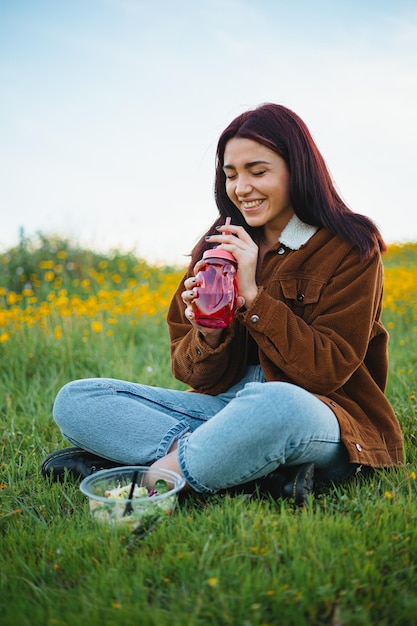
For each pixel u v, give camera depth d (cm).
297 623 151
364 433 233
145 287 743
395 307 627
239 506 208
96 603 162
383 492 225
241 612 155
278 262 248
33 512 230
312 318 238
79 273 834
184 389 397
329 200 238
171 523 203
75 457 259
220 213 263
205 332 234
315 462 224
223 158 247
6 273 812
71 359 451
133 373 434
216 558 178
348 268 236
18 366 447
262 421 204
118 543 189
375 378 254
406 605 154
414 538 183
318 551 178
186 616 152
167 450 240
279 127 232
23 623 156
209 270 222
